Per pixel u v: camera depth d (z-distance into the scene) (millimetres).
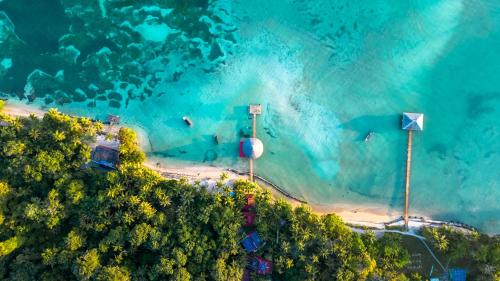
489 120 43688
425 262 42750
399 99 44031
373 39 44219
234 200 40906
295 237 39469
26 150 39812
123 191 40031
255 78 44438
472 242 41594
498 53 43719
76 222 39781
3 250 37062
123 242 38844
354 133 44281
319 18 44469
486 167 43688
